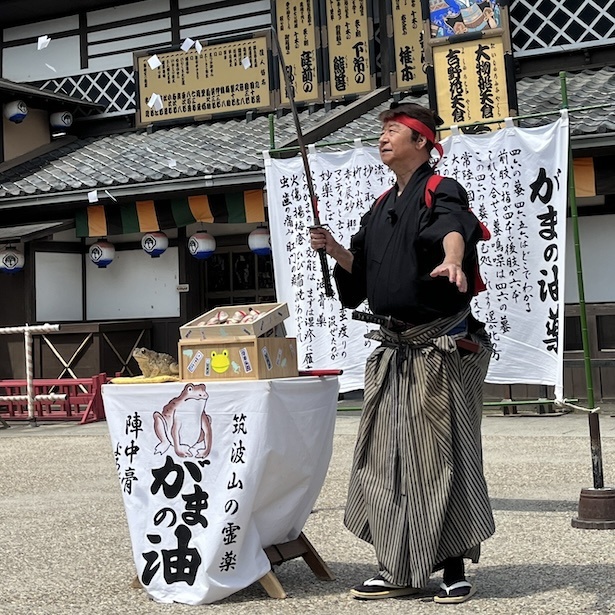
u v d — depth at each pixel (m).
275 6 13.73
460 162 6.44
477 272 3.56
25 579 4.04
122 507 5.70
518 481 6.12
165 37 14.68
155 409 3.70
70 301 13.50
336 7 13.48
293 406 3.65
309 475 3.78
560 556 4.16
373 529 3.51
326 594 3.68
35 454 8.52
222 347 3.67
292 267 6.50
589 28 12.34
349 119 12.55
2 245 12.79
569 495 5.57
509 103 10.50
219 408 3.59
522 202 6.18
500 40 10.52
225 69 14.04
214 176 11.52
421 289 3.47
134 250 13.48
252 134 13.09
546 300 6.04
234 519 3.53
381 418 3.54
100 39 15.07
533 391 10.66
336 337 6.34
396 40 13.27
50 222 12.96
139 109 14.47
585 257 10.80
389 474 3.49
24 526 5.21
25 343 12.31
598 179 10.22
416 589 3.63
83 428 10.66
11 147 14.01
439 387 3.44
